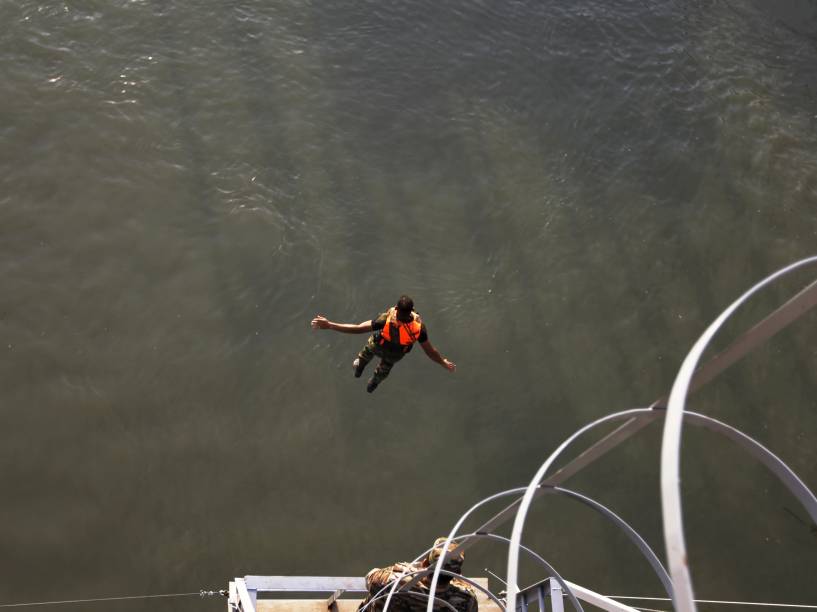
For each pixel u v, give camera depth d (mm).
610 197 16344
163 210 14344
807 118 18422
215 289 13859
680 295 15469
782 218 16656
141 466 12523
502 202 15805
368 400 13586
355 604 7766
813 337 15375
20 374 12602
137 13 16281
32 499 11953
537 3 18859
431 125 16438
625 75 18078
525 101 17250
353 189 15320
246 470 12836
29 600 11430
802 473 14195
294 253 14398
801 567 13477
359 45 17078
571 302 15023
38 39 15570
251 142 15375
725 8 20062
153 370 13102
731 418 14547
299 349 13680
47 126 14711
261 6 17016
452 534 4621
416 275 14727
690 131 17578
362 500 12984
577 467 3953
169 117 15289
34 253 13555
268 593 12625
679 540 2203
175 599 11938
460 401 13875
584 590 6062
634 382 14508
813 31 20203
